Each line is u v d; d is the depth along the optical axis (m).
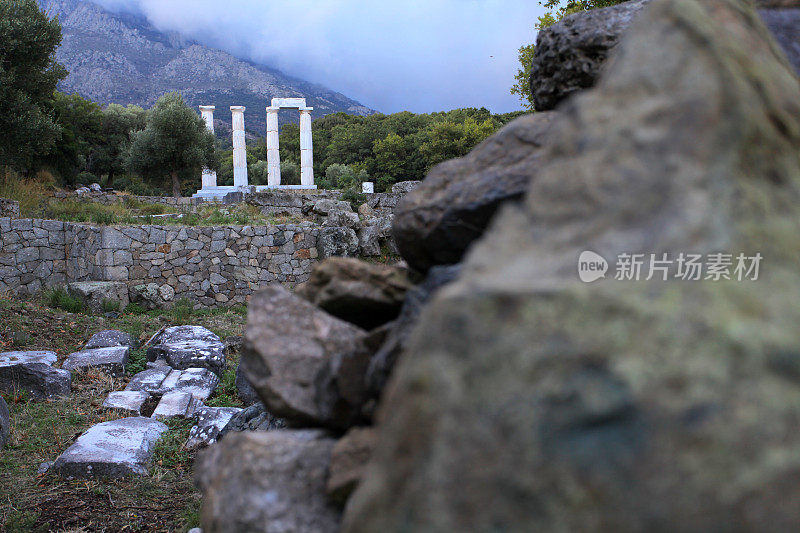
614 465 0.64
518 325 0.71
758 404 0.63
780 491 0.60
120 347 8.12
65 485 4.44
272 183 37.72
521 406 0.68
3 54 15.88
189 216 15.08
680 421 0.64
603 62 1.94
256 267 14.30
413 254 1.85
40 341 8.35
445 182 1.78
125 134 37.97
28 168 22.81
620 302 0.71
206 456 1.82
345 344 1.75
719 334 0.67
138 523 3.92
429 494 0.69
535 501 0.65
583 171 0.87
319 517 1.40
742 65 0.93
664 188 0.80
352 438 1.43
